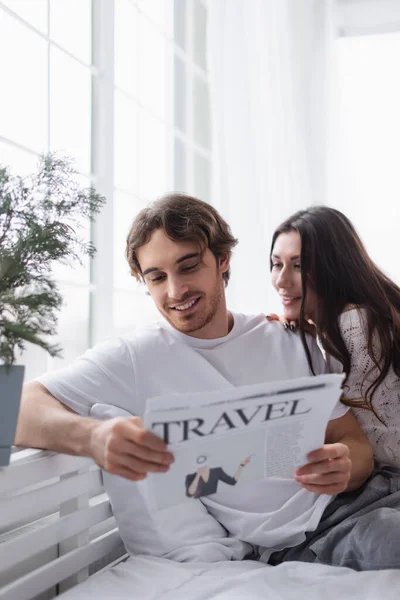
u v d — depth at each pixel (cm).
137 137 231
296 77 248
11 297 95
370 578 108
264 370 135
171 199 131
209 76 245
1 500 101
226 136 244
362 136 262
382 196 260
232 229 242
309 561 123
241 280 242
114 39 206
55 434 106
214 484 95
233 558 126
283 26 249
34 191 105
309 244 142
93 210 112
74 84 196
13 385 94
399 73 260
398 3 259
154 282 128
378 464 137
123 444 91
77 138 197
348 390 136
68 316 192
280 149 245
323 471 102
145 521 123
